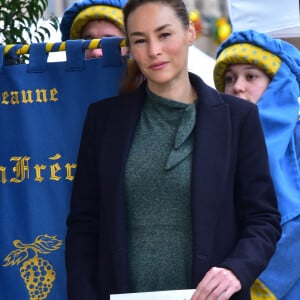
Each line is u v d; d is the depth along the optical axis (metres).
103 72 6.96
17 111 7.05
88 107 6.64
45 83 7.03
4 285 7.01
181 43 5.82
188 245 5.69
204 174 5.67
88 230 6.11
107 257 5.85
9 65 7.11
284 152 7.58
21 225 7.01
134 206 5.77
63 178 7.00
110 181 5.82
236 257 5.52
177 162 5.73
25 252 7.00
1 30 9.75
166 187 5.71
